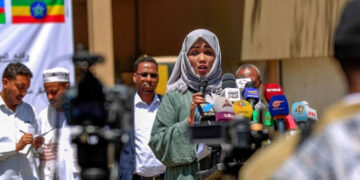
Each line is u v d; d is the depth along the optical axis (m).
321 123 2.70
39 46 8.96
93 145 4.28
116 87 4.49
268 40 13.24
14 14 8.91
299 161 2.56
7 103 7.93
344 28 2.71
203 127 3.91
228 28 13.24
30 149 7.96
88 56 4.45
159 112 6.79
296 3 13.39
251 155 5.04
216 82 6.91
